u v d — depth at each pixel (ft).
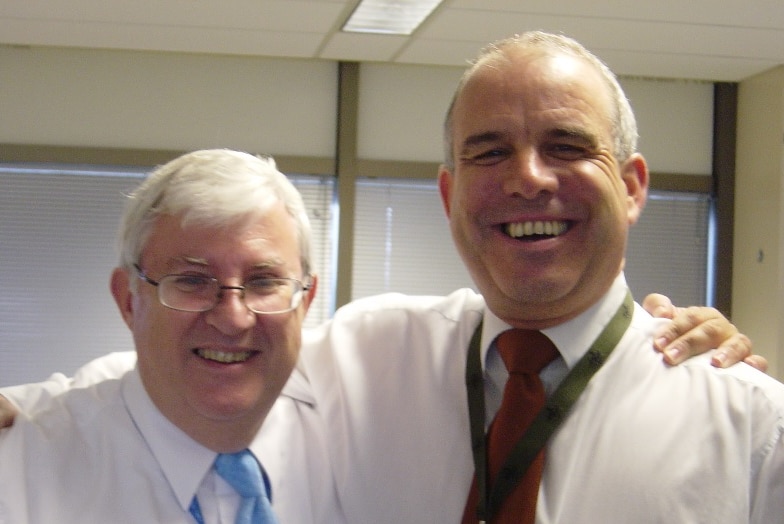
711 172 15.75
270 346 4.28
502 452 4.47
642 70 14.74
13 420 4.41
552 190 4.36
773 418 4.29
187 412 4.28
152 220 4.19
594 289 4.60
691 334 4.78
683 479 4.24
